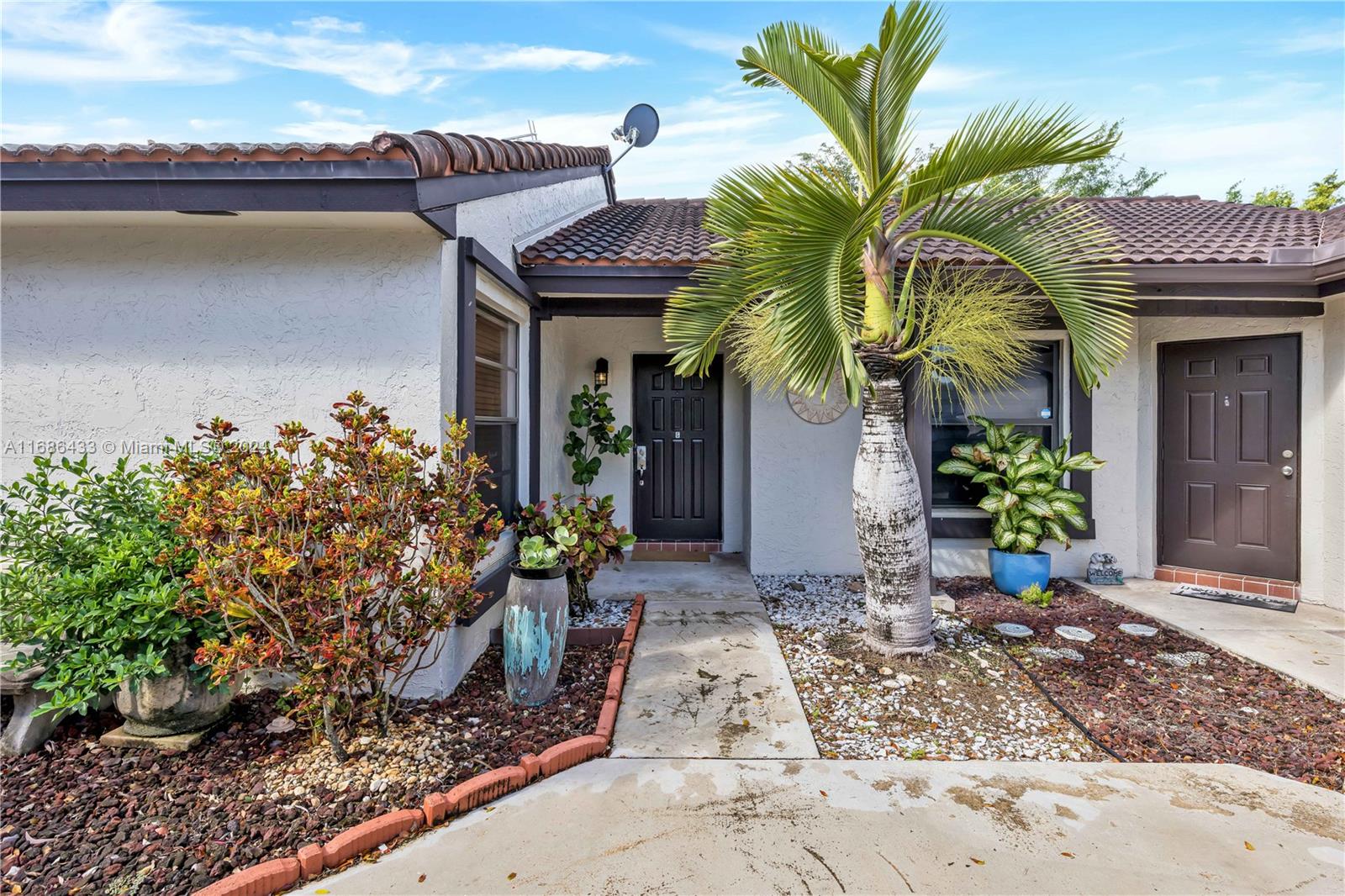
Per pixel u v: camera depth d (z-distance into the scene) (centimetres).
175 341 391
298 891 224
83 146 322
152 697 304
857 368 342
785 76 407
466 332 404
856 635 482
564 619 379
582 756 310
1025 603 564
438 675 377
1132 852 242
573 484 744
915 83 381
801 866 235
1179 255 516
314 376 390
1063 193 411
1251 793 282
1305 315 559
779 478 666
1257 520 598
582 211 797
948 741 332
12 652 310
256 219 360
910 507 431
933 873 231
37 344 392
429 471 382
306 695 294
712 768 303
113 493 336
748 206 385
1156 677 409
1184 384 638
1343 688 384
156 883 225
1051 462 592
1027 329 555
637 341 744
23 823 257
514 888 225
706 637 480
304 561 291
